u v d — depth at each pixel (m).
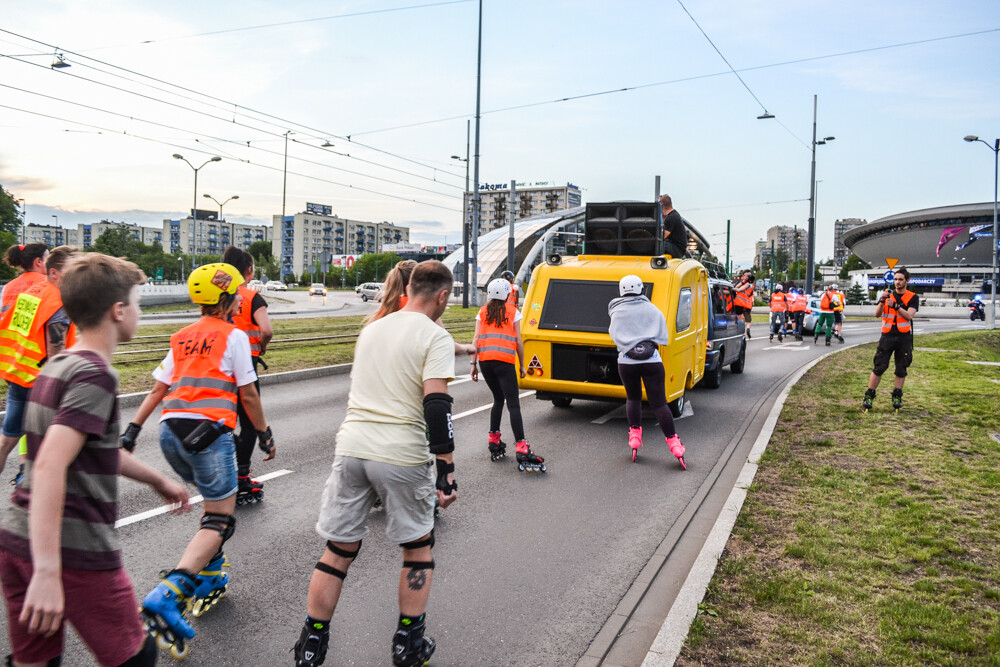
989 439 8.09
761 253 191.75
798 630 3.73
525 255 101.06
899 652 3.51
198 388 3.79
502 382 7.34
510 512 5.99
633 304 7.65
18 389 5.20
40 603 2.13
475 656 3.67
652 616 4.18
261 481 6.54
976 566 4.54
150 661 2.54
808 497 6.00
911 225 155.62
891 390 11.82
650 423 9.93
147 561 4.66
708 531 5.64
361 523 3.32
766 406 11.28
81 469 2.32
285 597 4.25
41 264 5.50
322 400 10.67
